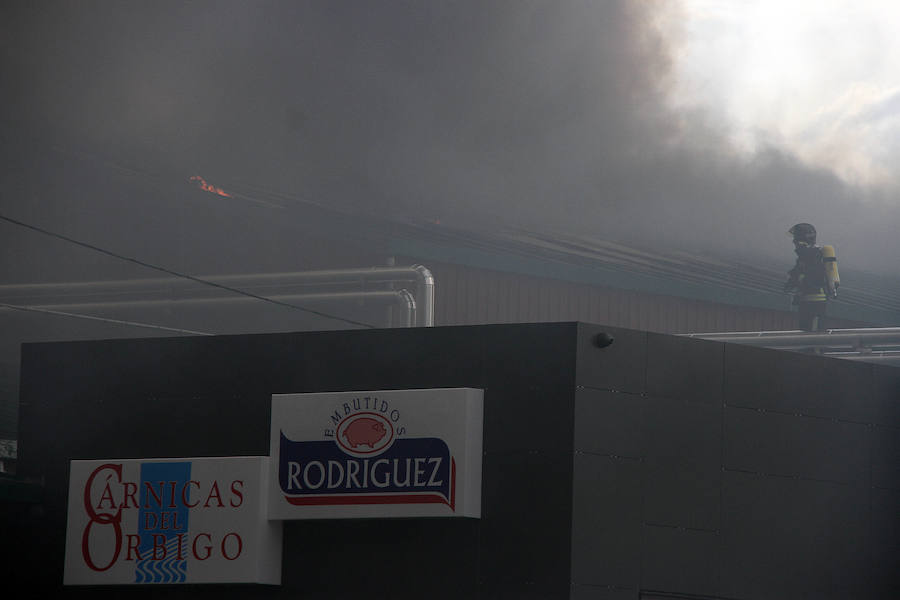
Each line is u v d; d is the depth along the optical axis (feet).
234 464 92.73
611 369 87.81
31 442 101.81
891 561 95.96
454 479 86.84
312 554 91.61
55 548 99.25
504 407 88.12
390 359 92.32
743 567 90.38
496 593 85.97
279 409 92.48
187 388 98.22
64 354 102.37
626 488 86.99
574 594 83.76
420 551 88.69
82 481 96.99
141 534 94.73
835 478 94.89
